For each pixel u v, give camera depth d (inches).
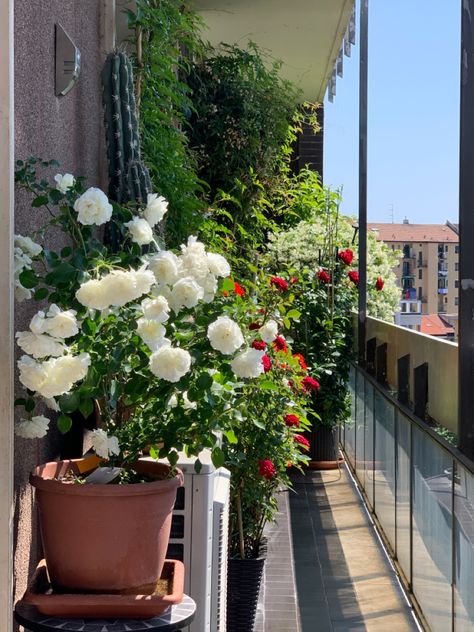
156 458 84.5
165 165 175.0
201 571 93.9
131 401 75.0
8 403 65.1
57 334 64.9
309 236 325.1
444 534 142.0
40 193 90.4
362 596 190.2
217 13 318.0
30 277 69.9
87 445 126.2
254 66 335.0
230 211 324.2
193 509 93.8
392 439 205.5
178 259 75.6
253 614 157.6
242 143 326.0
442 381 157.6
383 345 229.1
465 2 132.7
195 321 76.2
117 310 72.4
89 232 77.0
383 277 358.9
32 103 87.3
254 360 74.5
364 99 278.1
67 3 106.3
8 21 64.2
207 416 74.6
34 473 72.2
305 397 202.4
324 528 243.8
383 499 222.4
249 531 160.7
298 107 409.1
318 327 299.7
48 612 66.9
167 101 186.4
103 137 132.6
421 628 165.6
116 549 68.6
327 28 339.3
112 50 132.0
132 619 67.3
